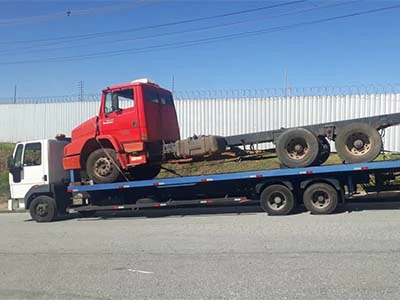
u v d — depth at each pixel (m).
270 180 12.20
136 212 15.15
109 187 13.44
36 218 14.18
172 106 14.61
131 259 8.05
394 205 12.84
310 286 6.03
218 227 10.84
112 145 13.59
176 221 12.30
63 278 7.07
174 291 6.14
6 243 10.38
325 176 11.89
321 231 9.57
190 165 14.20
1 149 27.06
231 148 13.20
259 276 6.59
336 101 21.80
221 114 23.69
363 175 11.85
